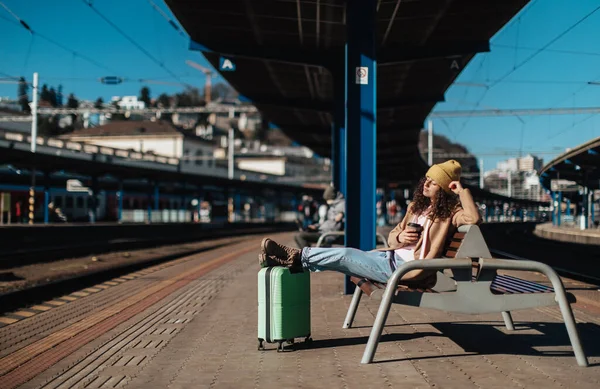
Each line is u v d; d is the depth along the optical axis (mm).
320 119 28438
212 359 4652
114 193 51969
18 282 11391
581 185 40562
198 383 3943
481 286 4266
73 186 42781
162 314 7082
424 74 19266
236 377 4066
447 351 4680
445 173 4516
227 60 16016
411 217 4922
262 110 26375
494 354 4555
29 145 43906
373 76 8398
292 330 4887
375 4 8438
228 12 13344
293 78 19953
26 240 23141
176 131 82375
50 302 9055
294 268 4930
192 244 26812
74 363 4691
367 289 4723
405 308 6980
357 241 8258
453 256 4531
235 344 5219
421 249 4535
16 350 5391
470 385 3707
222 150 94188
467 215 4395
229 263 14703
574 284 9758
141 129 83500
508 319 5570
